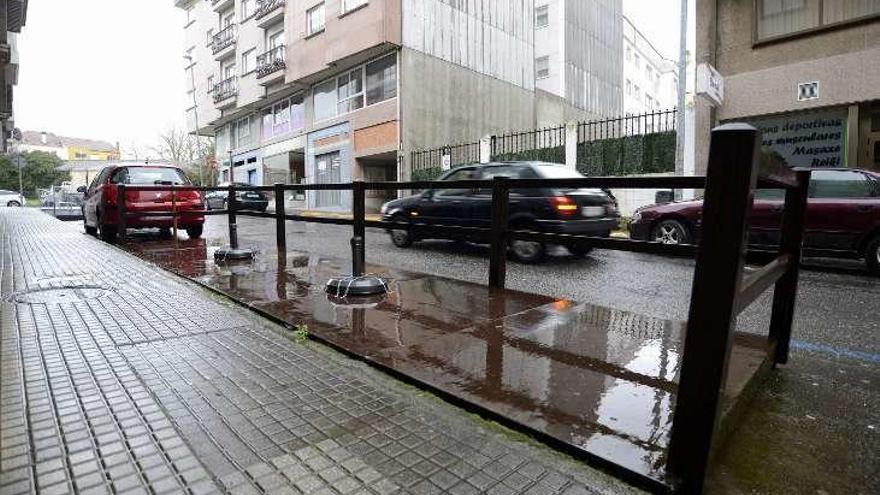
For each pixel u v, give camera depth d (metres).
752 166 1.57
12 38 18.08
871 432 2.20
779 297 3.00
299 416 2.27
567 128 14.66
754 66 11.34
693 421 1.72
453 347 3.14
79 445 2.00
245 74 27.97
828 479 1.83
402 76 19.48
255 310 4.06
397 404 2.42
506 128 24.48
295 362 2.96
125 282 5.19
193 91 37.25
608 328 3.55
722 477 1.84
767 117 11.41
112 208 9.25
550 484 1.78
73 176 74.69
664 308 4.88
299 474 1.82
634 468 1.83
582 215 7.49
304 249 9.16
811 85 10.55
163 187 8.43
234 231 7.00
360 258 4.73
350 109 22.02
